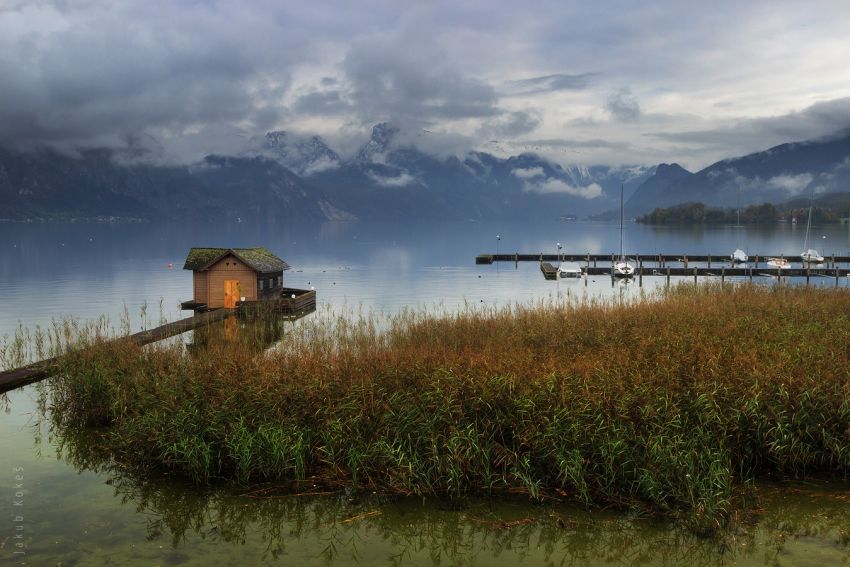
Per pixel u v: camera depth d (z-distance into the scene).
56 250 118.44
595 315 26.12
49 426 17.73
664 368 16.11
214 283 42.81
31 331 34.72
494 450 13.62
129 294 53.44
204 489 13.69
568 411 13.97
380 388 15.40
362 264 89.81
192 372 17.62
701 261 88.06
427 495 13.23
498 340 21.94
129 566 10.66
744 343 19.55
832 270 70.25
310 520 12.42
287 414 15.02
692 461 12.74
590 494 12.98
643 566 10.84
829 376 15.72
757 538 11.55
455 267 83.75
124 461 15.11
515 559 11.08
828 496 13.06
